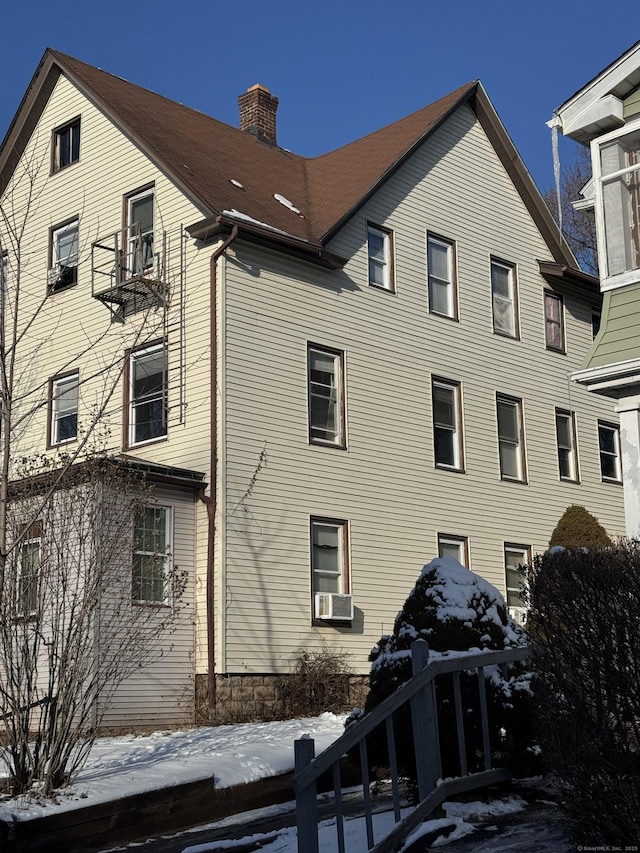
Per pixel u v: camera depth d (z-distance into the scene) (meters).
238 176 22.08
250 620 17.97
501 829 7.72
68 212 22.72
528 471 24.53
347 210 21.11
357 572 20.12
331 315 20.84
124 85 24.25
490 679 8.73
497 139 25.62
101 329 21.23
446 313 23.62
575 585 6.95
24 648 10.64
